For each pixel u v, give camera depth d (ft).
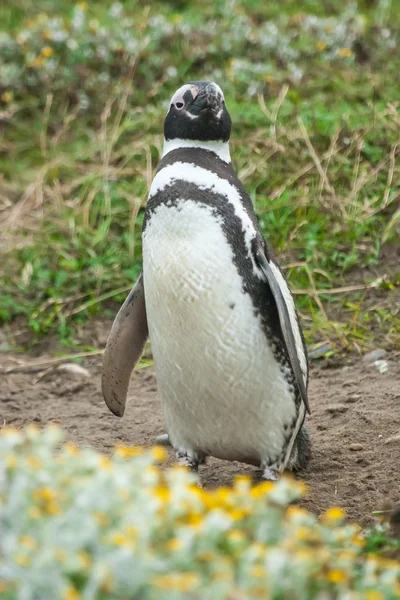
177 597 23.76
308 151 75.97
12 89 89.66
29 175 83.51
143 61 89.66
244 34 92.27
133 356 45.29
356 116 78.54
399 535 36.55
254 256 40.32
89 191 79.51
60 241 75.05
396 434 48.65
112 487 27.81
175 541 26.00
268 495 29.27
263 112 80.59
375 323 63.62
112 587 24.50
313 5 103.55
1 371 62.80
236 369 40.19
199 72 89.61
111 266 71.77
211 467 47.24
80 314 68.90
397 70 86.74
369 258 68.80
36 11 106.22
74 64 89.76
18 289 71.82
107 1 106.32
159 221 40.01
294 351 39.58
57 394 59.41
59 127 86.53
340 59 88.33
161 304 40.14
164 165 41.37
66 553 24.71
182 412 42.06
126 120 82.53
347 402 53.57
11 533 26.35
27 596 23.89
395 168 74.13
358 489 42.80
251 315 39.96
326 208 72.18
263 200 72.95
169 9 104.17
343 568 27.58
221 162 41.91
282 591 25.44
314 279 68.28
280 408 41.45
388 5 100.22
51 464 28.76
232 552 26.45
